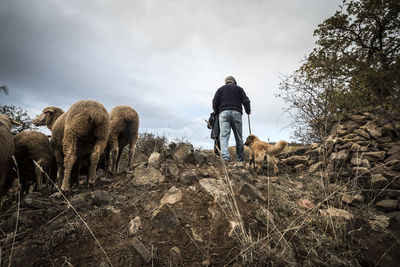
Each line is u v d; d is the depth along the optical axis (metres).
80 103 3.35
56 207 2.57
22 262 1.75
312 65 5.53
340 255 2.02
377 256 1.92
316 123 5.54
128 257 1.84
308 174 4.30
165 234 2.08
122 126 4.56
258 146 4.36
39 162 3.64
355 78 4.92
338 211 2.63
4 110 7.80
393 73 4.11
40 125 4.72
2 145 2.91
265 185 3.38
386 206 2.71
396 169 3.23
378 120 4.43
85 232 2.11
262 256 1.81
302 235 2.26
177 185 2.95
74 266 1.76
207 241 2.00
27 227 2.21
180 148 3.82
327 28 10.23
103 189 3.17
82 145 3.44
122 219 2.31
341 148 4.26
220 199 2.51
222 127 4.75
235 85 5.03
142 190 2.91
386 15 9.68
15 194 3.38
